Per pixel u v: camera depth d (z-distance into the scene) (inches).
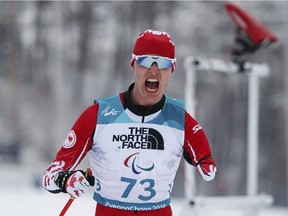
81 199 1434.5
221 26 4889.3
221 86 4579.2
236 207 1051.3
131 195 460.8
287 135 4594.0
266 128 4675.2
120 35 5036.9
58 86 4756.4
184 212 997.8
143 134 458.6
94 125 458.0
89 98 4798.2
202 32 4899.1
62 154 459.5
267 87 4726.9
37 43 4953.3
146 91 449.4
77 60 4936.0
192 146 470.6
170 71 455.2
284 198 3924.7
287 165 4473.4
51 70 4852.4
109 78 4926.2
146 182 458.9
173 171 470.0
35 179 2701.8
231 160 4505.4
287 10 4623.5
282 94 4690.0
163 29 4975.4
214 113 4574.3
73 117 4505.4
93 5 5049.2
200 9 4943.4
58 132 4333.2
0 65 4734.3
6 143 4229.8
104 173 462.6
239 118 4589.1
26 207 1278.3
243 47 1098.1
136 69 449.7
